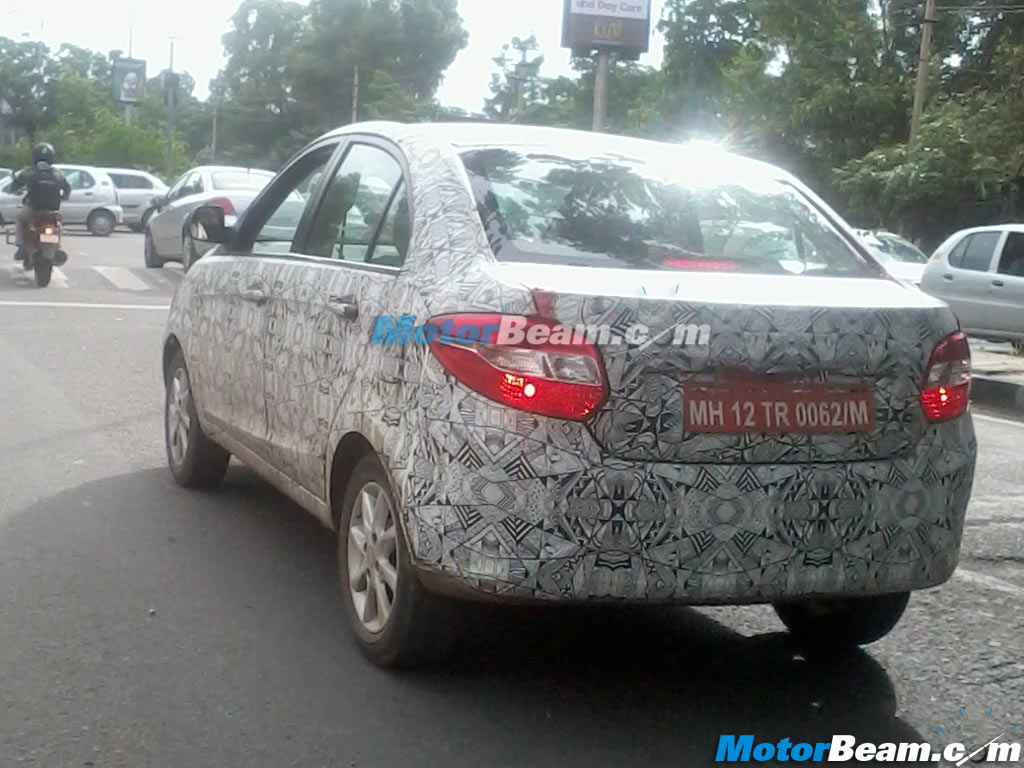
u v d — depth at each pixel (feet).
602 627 16.75
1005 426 37.09
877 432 13.19
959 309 53.57
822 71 112.57
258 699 13.93
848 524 12.99
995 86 108.68
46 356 37.19
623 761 12.87
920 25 111.24
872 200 99.25
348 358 15.24
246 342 18.66
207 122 275.39
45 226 57.88
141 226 111.55
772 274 14.49
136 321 46.70
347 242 16.61
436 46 251.39
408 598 13.88
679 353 12.51
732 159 17.12
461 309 13.16
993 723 14.19
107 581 17.63
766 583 12.75
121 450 25.46
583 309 12.50
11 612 16.34
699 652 16.05
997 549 21.48
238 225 20.35
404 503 13.26
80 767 12.30
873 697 14.82
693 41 137.80
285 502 21.94
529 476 12.35
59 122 215.72
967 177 92.99
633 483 12.37
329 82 252.01
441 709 13.85
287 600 17.08
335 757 12.65
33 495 21.88
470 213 14.38
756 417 12.71
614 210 15.01
